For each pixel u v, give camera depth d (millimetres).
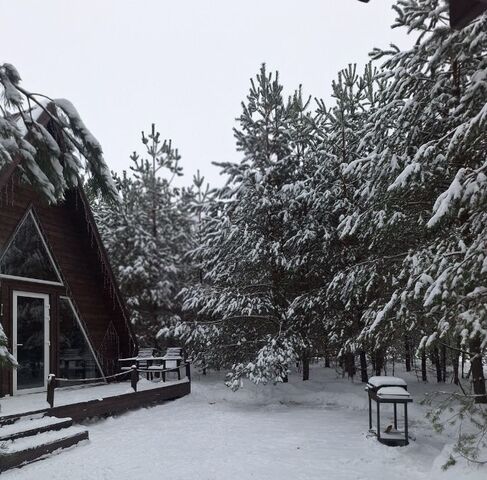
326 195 14828
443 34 8883
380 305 11805
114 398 11773
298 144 17109
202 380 18438
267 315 16047
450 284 7715
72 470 7344
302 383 16562
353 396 13805
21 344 12312
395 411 9117
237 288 16312
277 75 16891
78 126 8922
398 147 11250
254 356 15969
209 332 16172
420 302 9938
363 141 12156
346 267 14164
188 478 6895
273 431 10016
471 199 7715
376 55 11891
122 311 15297
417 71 10953
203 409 13078
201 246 18500
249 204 16094
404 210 11570
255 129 17031
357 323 14312
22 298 12562
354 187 14875
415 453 7934
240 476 6941
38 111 12172
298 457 7926
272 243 15680
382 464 7488
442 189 11242
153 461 7758
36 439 8141
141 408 13047
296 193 15773
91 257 14938
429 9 10672
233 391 14742
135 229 22109
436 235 10961
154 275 22094
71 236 14453
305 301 14742
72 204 14398
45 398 11125
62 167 9133
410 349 14914
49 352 13086
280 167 16594
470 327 7070
